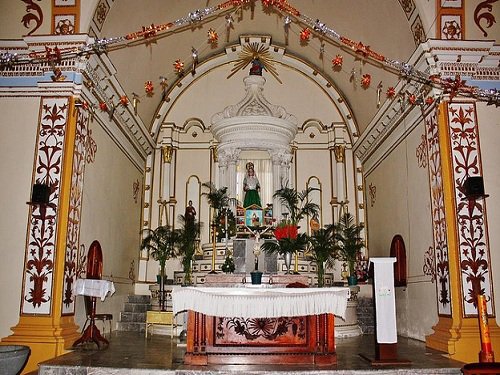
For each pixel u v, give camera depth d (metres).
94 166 9.96
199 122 14.77
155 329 11.01
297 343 7.32
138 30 11.02
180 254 12.52
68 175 8.56
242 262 11.26
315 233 12.09
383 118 11.64
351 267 12.12
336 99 14.84
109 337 10.20
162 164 14.52
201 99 14.86
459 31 8.90
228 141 13.55
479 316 6.66
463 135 8.67
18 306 8.08
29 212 8.38
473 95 8.55
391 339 7.27
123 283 12.34
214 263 11.55
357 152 14.45
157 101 14.38
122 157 12.12
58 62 8.73
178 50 13.36
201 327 7.22
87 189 9.55
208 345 7.24
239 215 12.93
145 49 11.81
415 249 10.10
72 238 8.63
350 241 12.20
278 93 14.88
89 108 9.45
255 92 14.03
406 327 10.58
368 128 12.80
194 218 13.38
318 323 7.33
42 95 8.77
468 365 5.93
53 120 8.70
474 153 8.61
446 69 8.84
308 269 12.78
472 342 7.83
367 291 13.23
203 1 11.99
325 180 14.54
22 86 8.80
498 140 8.69
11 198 8.45
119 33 10.32
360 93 13.48
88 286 8.51
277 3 8.70
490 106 8.80
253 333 7.32
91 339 8.47
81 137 9.05
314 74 14.88
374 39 11.25
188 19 8.59
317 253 11.40
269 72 14.98
